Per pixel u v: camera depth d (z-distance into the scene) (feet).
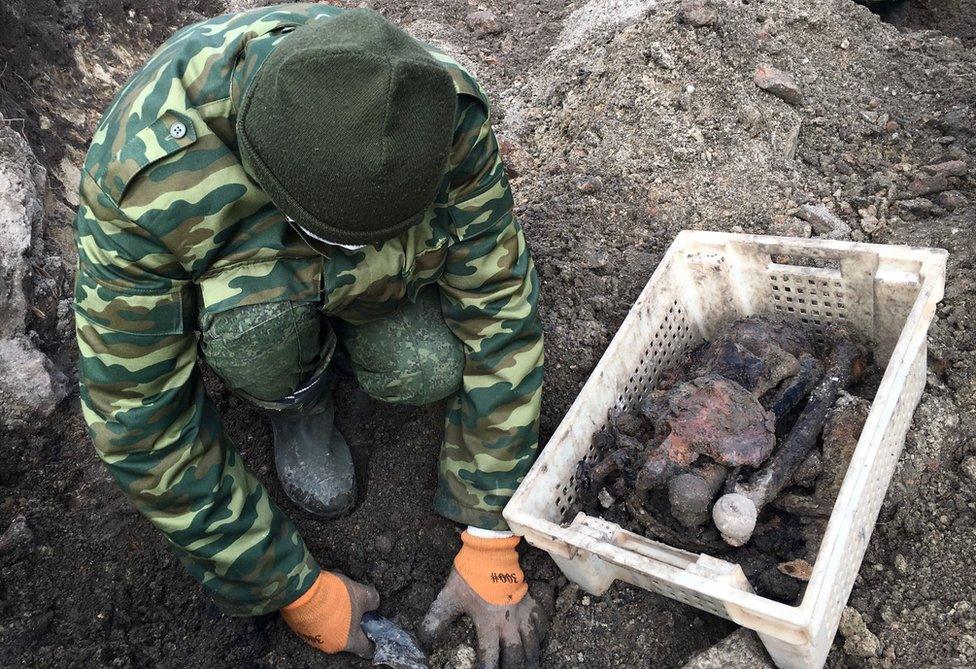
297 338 6.12
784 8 9.63
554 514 6.77
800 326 7.58
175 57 5.43
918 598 6.43
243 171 5.35
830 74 9.38
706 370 7.15
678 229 8.52
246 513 6.25
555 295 8.40
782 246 7.20
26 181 8.21
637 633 6.81
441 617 6.91
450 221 6.22
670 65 9.24
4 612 6.79
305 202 4.72
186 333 5.89
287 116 4.50
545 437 7.88
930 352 7.44
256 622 7.27
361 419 8.18
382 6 11.94
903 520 6.73
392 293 6.32
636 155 8.91
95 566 7.18
